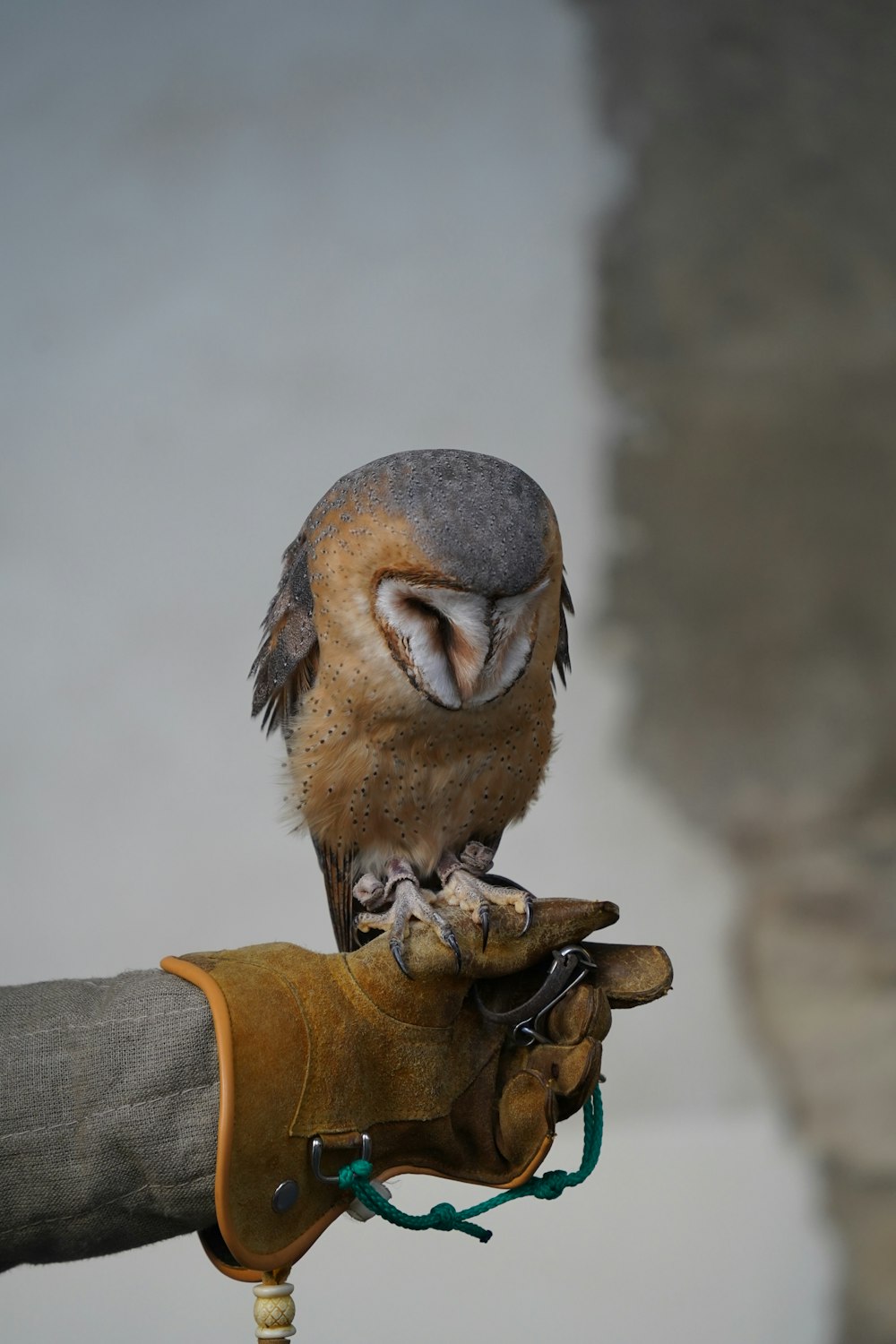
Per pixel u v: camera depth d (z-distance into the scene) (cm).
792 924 1099
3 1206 254
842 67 1169
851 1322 946
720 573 1140
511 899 321
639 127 1136
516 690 367
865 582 1150
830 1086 1050
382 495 357
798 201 1161
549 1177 305
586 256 1126
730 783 1125
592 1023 312
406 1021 300
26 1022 266
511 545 342
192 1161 259
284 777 400
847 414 1159
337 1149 279
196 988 274
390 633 357
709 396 1148
